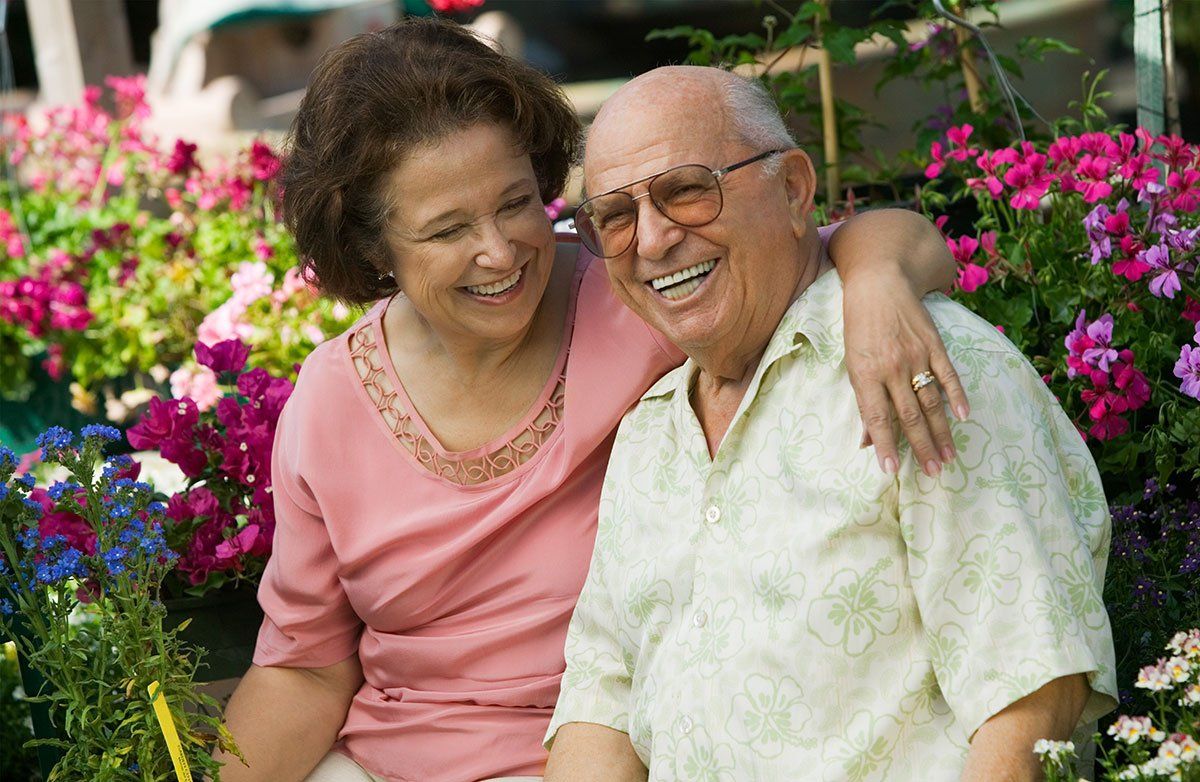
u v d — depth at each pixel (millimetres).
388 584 2729
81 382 5863
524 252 2518
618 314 2674
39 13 7637
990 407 2039
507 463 2703
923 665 2068
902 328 2031
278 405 3260
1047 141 4012
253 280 4473
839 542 2102
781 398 2242
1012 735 1941
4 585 2562
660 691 2312
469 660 2699
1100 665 1983
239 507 3262
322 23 9164
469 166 2436
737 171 2188
